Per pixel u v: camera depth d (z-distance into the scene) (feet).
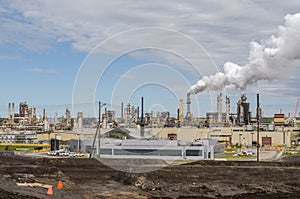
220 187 125.70
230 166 178.19
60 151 263.08
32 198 91.97
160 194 110.22
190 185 126.62
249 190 122.01
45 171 149.28
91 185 119.96
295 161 213.05
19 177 130.11
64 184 119.75
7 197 89.20
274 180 142.51
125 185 122.62
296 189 125.08
